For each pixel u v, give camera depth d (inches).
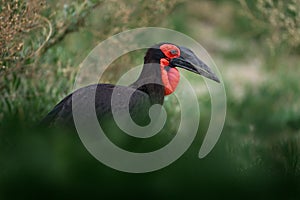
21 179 262.5
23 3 435.5
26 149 277.4
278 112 595.5
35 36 474.9
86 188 262.7
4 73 440.1
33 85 477.1
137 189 266.5
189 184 274.5
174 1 552.4
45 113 457.4
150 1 535.5
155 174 279.0
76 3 496.7
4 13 418.9
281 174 315.9
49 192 259.4
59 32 493.0
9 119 383.2
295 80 679.7
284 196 285.7
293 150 369.4
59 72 494.9
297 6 635.5
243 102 613.0
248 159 361.4
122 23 526.3
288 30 648.4
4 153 274.7
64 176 267.0
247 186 283.9
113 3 520.4
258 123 567.2
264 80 693.3
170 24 588.4
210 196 274.1
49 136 294.8
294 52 717.3
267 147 402.6
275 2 670.5
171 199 268.4
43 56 486.9
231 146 378.3
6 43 422.3
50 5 487.2
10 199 256.7
